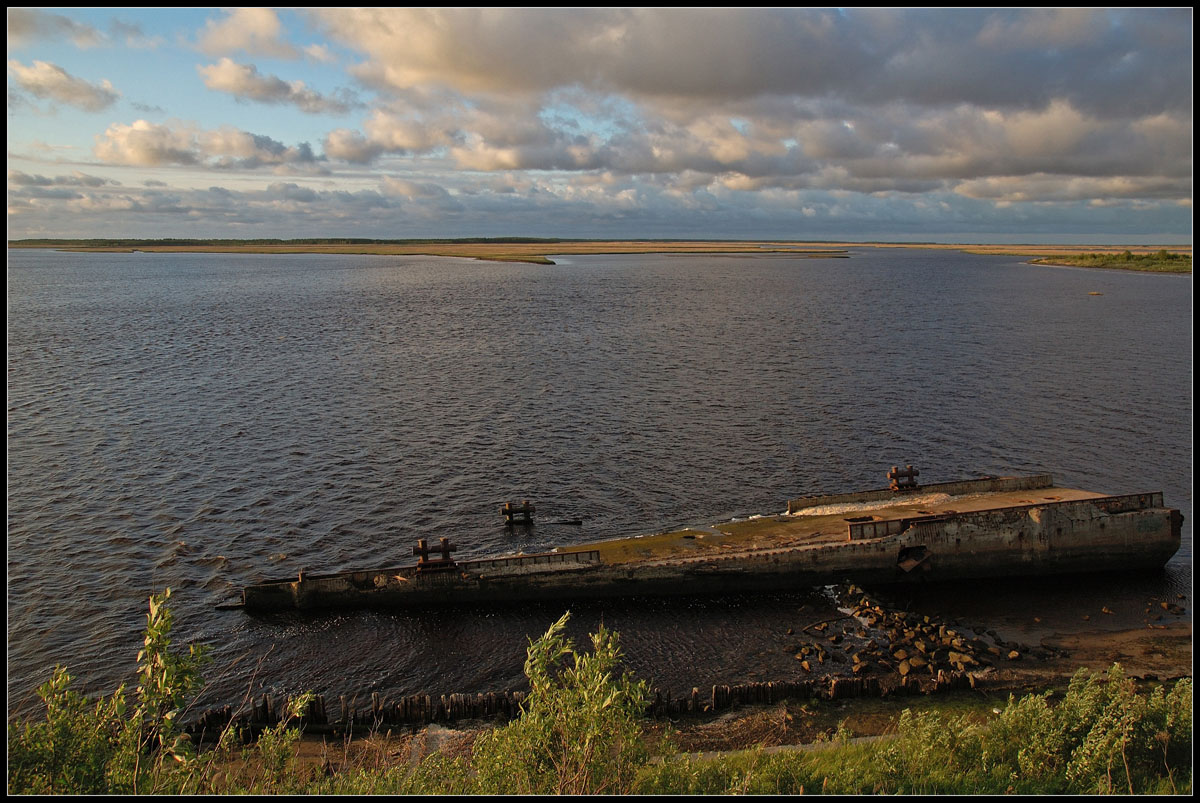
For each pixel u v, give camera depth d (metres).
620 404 67.31
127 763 15.24
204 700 26.61
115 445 54.56
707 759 21.08
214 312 135.12
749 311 138.38
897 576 35.88
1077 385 73.44
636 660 29.19
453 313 133.62
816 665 28.55
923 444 55.50
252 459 51.75
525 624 32.06
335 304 148.62
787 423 61.12
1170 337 102.69
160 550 38.03
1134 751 17.98
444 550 33.84
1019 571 36.78
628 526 41.50
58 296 167.50
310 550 38.44
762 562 34.66
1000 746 19.31
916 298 162.00
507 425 60.53
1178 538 37.53
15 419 61.34
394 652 29.94
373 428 59.50
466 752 22.95
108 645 29.84
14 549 37.78
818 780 18.12
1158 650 29.48
